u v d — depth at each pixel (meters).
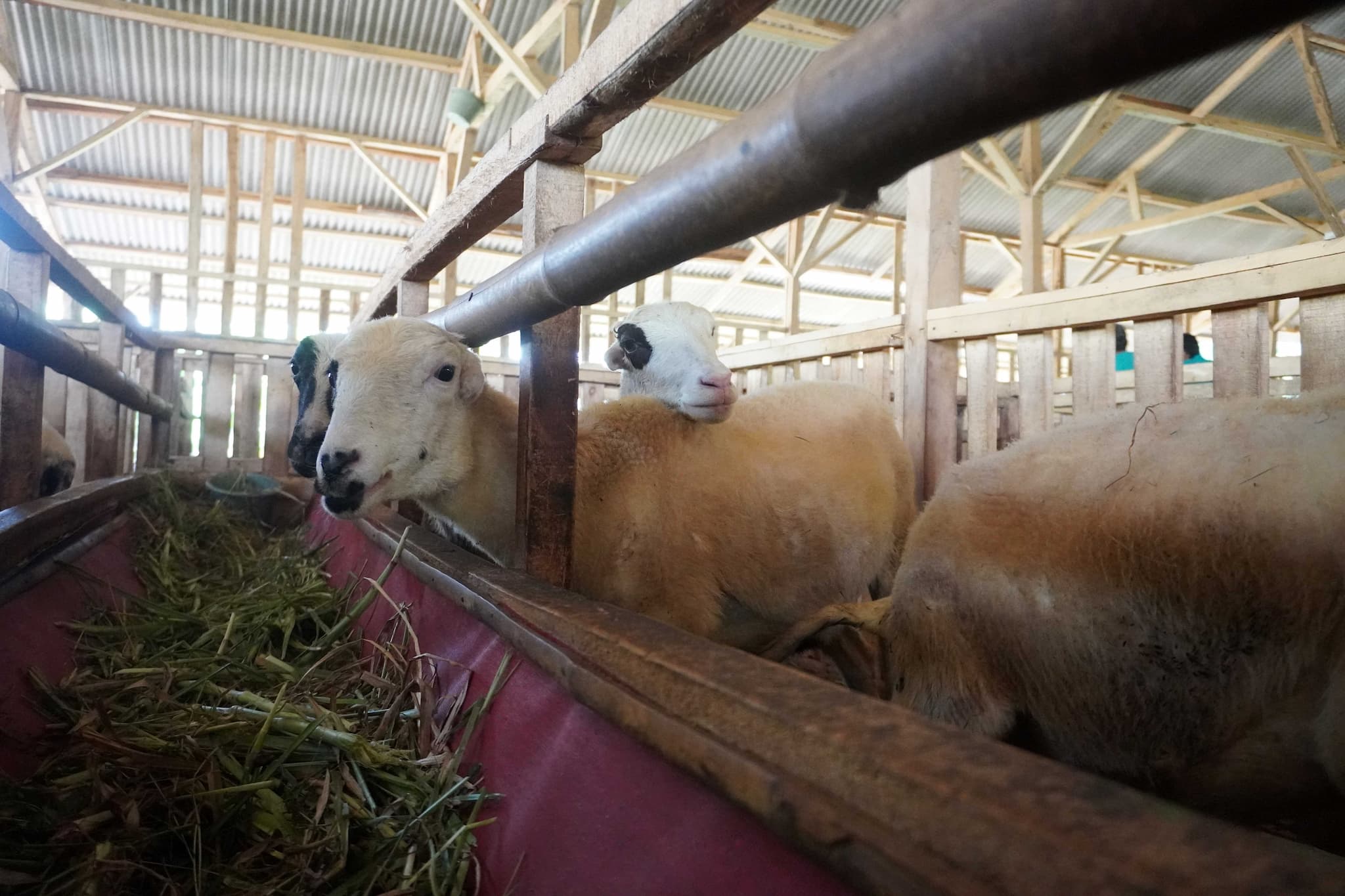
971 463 1.69
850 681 2.28
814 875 0.71
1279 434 1.23
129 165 13.82
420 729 1.62
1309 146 12.45
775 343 4.73
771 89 12.23
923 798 0.63
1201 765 1.28
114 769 1.42
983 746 0.71
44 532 2.41
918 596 1.62
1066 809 0.59
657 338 3.09
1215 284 2.38
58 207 14.68
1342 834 1.24
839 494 2.90
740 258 17.14
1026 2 0.51
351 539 3.32
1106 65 0.50
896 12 0.62
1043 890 0.53
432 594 2.04
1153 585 1.29
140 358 6.49
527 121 2.06
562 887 1.01
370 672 2.00
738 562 2.57
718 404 2.60
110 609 2.52
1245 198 13.59
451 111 9.94
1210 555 1.23
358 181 14.42
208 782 1.41
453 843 1.26
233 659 2.16
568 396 2.03
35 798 1.39
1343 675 1.09
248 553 3.98
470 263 16.95
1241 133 12.48
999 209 16.56
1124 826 0.56
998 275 19.97
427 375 2.30
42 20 10.59
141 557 3.30
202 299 17.88
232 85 11.92
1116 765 1.40
